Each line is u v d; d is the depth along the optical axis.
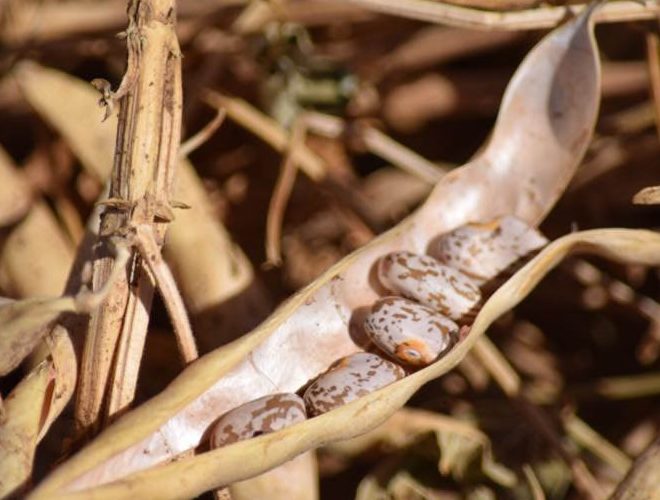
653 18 0.24
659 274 0.28
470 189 0.21
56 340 0.18
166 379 0.25
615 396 0.26
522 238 0.20
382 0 0.24
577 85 0.21
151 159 0.17
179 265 0.22
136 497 0.15
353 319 0.19
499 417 0.25
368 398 0.17
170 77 0.18
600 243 0.19
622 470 0.24
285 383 0.19
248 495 0.19
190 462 0.16
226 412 0.18
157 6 0.17
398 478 0.22
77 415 0.17
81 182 0.27
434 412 0.25
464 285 0.19
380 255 0.20
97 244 0.18
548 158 0.22
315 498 0.20
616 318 0.28
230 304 0.22
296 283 0.28
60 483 0.15
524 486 0.23
